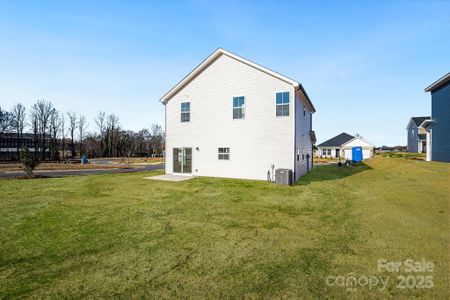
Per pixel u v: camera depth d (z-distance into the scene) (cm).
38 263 433
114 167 2884
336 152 5169
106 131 6819
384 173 1611
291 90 1341
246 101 1452
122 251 481
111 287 357
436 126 1891
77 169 2578
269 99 1393
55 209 803
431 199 852
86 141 6531
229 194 1027
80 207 829
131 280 376
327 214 735
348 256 450
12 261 441
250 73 1444
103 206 841
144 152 7269
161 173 1789
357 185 1238
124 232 588
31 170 1639
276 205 845
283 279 374
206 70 1580
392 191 1016
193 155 1617
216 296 334
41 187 1223
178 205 850
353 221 659
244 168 1448
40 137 5741
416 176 1318
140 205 852
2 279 381
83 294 341
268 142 1391
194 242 526
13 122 5581
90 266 421
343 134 5459
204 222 665
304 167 1758
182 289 351
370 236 545
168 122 1720
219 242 525
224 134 1512
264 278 377
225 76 1519
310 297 329
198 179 1436
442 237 528
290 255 458
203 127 1584
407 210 736
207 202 891
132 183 1320
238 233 580
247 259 443
